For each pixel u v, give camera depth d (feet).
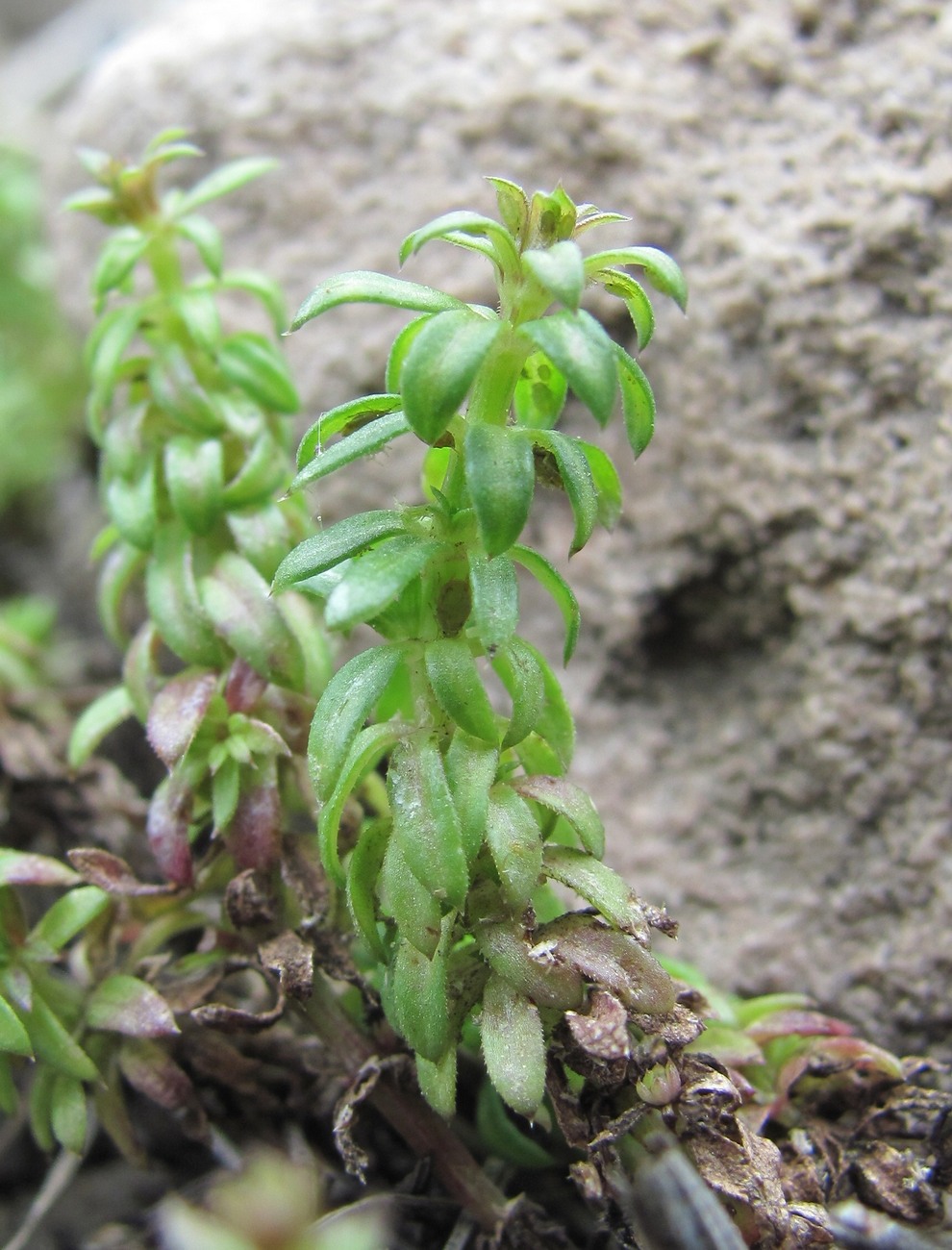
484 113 0.47
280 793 0.37
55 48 1.01
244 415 0.38
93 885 0.36
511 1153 0.35
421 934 0.30
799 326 0.42
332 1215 0.34
